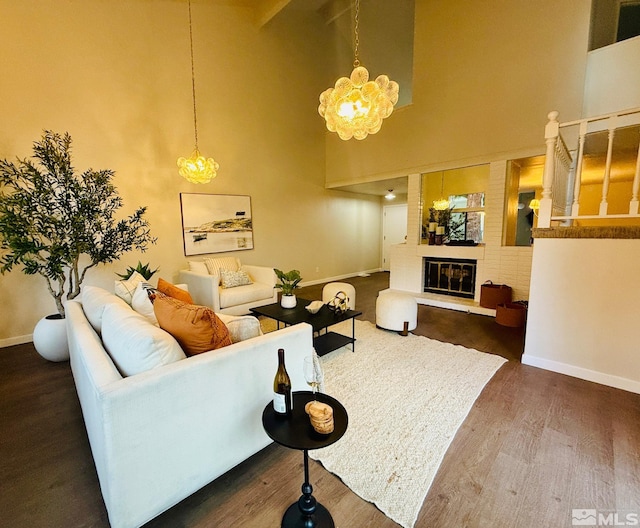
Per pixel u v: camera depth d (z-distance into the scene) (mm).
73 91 3475
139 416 1077
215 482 1459
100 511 1318
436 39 4637
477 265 4520
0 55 3035
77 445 1738
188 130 4453
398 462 1561
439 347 3043
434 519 1250
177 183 4398
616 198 5871
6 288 3240
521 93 3961
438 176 6137
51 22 3289
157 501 1166
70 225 2760
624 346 2230
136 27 3885
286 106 5695
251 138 5223
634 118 3355
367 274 7879
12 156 3139
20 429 1880
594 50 3564
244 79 5039
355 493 1384
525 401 2098
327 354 2873
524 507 1304
